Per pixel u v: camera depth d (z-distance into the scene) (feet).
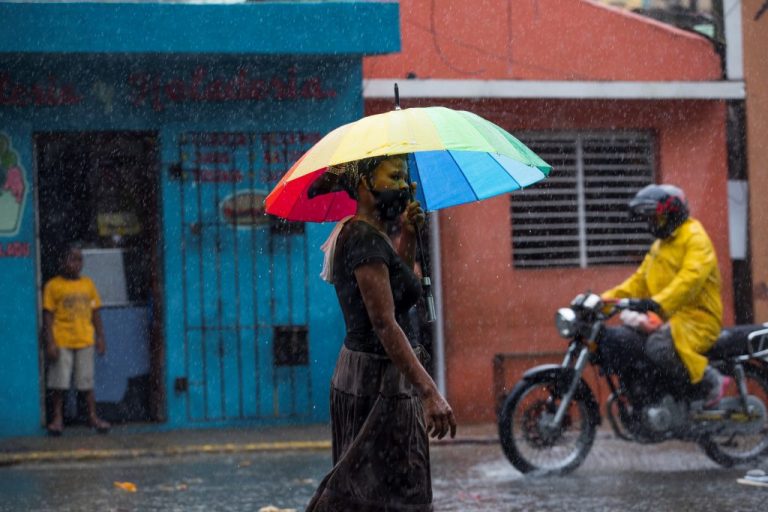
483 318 61.82
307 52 56.54
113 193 59.21
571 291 62.90
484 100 62.28
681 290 43.80
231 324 59.41
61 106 57.67
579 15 63.77
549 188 63.41
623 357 44.37
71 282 56.70
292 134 59.72
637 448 51.19
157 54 55.52
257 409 59.52
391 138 21.90
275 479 44.34
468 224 61.82
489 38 62.69
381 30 57.11
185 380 58.85
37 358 57.36
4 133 57.11
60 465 49.90
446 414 21.62
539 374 43.39
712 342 44.70
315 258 60.13
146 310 59.57
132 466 49.01
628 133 64.23
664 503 37.47
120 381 59.31
